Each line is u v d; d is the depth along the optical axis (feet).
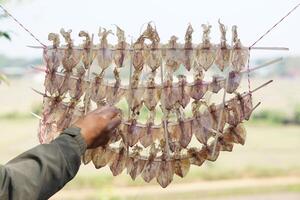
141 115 7.45
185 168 7.34
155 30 7.27
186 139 7.26
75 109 7.33
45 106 7.41
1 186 5.98
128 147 7.29
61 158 6.19
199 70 7.27
